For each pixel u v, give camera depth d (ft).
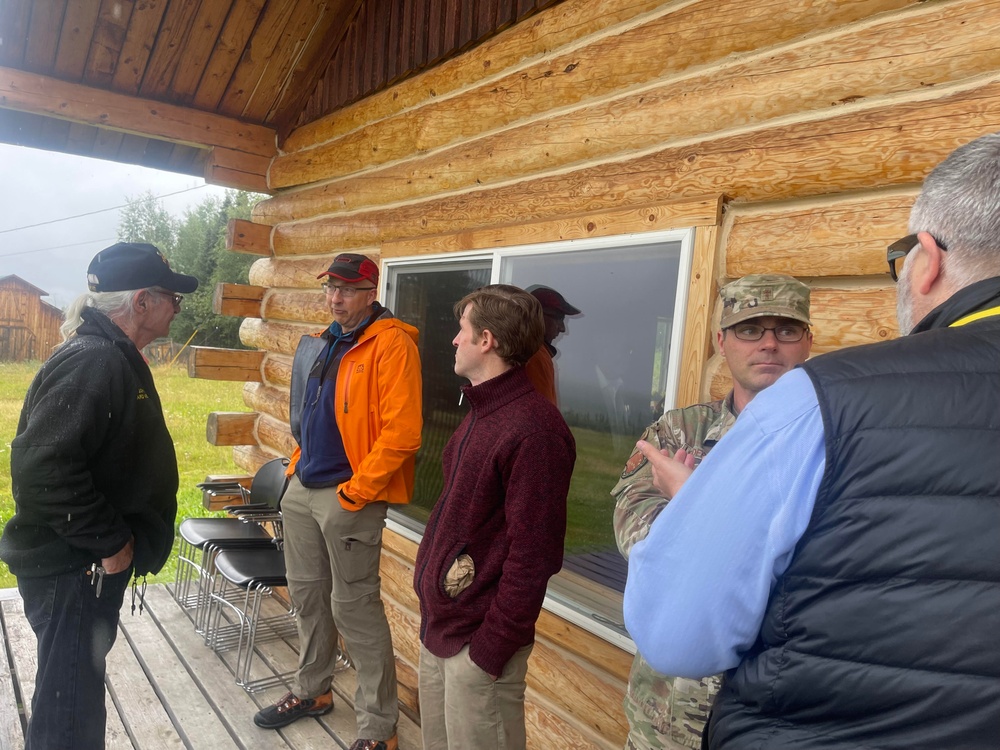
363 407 9.03
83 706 6.76
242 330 18.24
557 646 8.50
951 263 2.89
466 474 6.22
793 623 2.72
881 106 5.82
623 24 8.17
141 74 14.71
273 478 13.47
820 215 6.16
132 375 6.90
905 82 5.63
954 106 5.31
